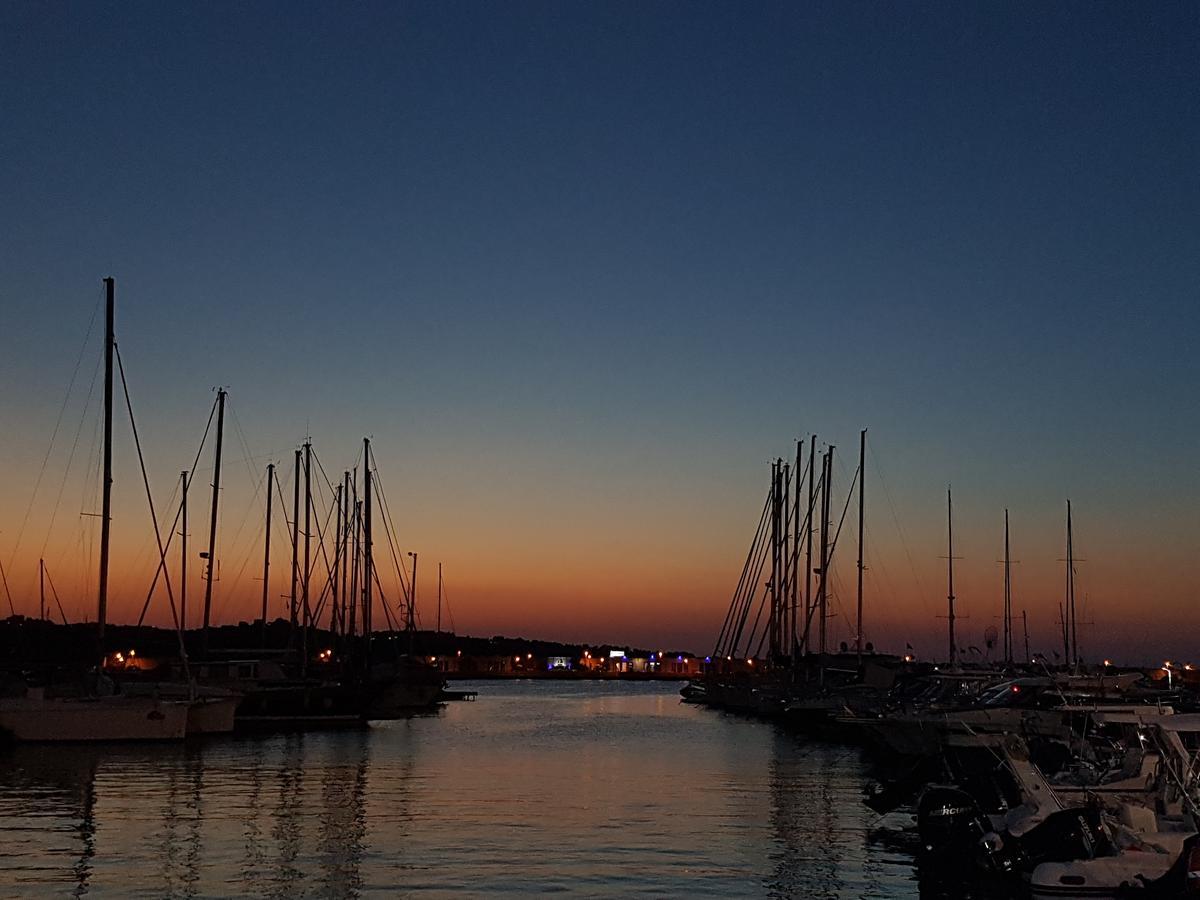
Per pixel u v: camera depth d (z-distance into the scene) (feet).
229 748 172.65
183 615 228.22
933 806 82.84
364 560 291.79
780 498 312.50
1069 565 265.54
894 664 232.32
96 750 163.84
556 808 110.93
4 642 199.62
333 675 270.87
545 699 455.63
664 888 76.23
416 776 137.90
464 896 72.90
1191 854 67.36
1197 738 82.84
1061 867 70.64
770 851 89.30
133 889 73.82
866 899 74.38
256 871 79.41
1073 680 151.84
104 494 180.04
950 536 258.37
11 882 75.66
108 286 182.39
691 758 168.14
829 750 183.32
